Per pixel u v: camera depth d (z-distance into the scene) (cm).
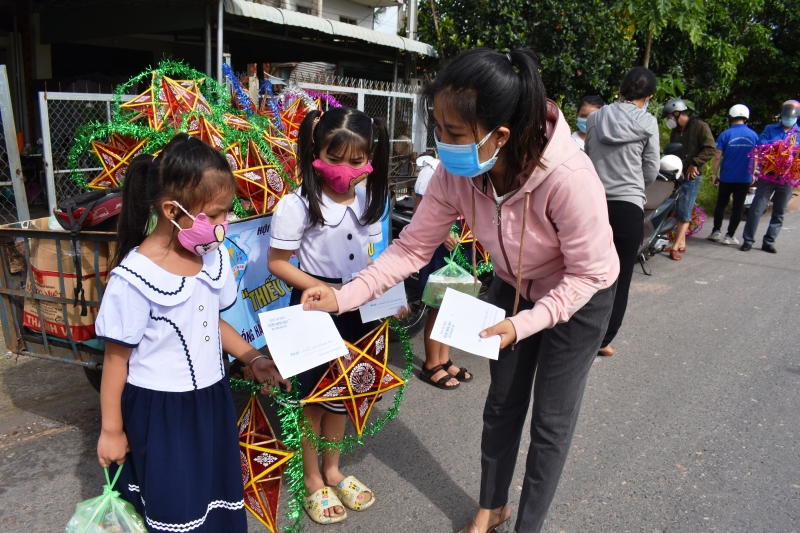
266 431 221
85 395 337
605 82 843
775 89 1476
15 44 766
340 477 265
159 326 171
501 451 233
